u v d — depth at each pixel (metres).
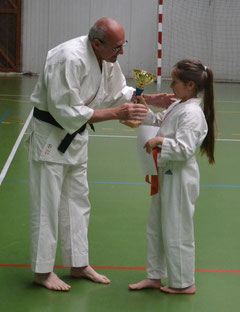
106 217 4.96
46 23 17.00
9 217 4.87
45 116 3.42
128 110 3.29
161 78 17.42
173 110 3.43
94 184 6.00
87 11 16.98
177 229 3.39
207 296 3.52
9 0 16.69
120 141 8.40
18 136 8.38
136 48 17.23
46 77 3.32
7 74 17.12
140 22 17.08
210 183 6.21
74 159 3.51
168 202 3.38
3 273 3.78
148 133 3.40
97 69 3.40
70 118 3.26
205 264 4.02
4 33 16.94
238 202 5.53
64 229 3.64
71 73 3.25
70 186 3.62
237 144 8.38
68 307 3.32
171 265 3.45
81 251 3.65
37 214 3.45
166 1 16.94
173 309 3.34
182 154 3.25
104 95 3.61
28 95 12.97
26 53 17.17
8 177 6.13
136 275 3.81
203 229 4.73
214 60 17.36
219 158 7.44
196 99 3.41
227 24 17.09
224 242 4.46
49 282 3.57
